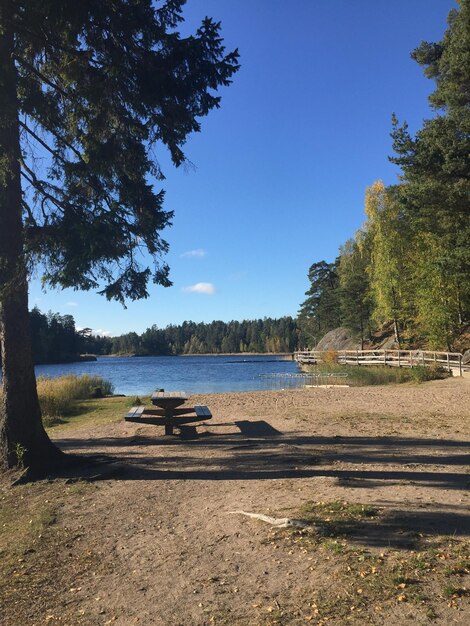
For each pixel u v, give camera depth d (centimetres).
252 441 948
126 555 449
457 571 354
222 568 401
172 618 334
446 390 1833
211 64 773
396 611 313
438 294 3067
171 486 657
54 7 656
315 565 385
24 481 710
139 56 778
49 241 696
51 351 11000
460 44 1783
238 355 15312
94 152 759
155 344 17488
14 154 720
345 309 5478
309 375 3394
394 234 3891
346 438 934
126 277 812
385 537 424
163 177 873
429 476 628
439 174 1722
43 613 357
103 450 920
